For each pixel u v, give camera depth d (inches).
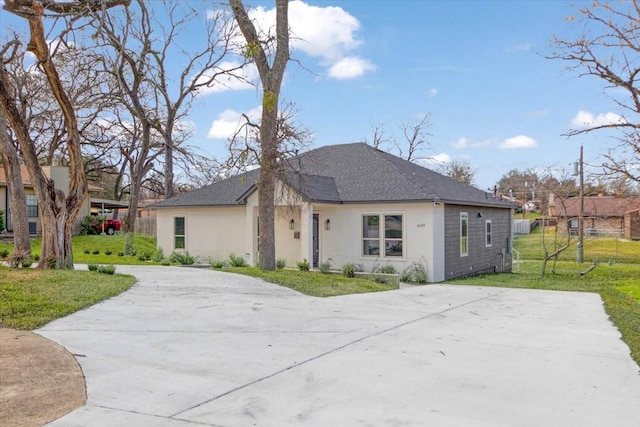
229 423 161.3
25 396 181.9
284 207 746.8
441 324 345.1
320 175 802.2
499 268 922.7
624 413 176.2
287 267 773.9
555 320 371.9
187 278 526.9
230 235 826.2
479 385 206.8
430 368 231.0
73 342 258.1
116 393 187.6
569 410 178.5
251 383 202.8
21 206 647.8
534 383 211.0
